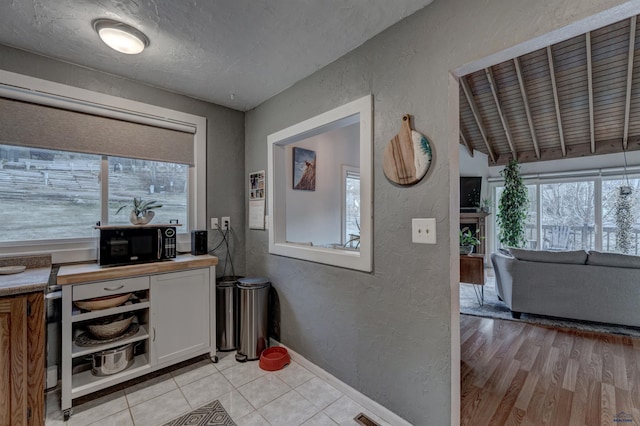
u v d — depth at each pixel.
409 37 1.58
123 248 2.04
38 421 1.50
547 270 3.24
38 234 2.02
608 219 5.50
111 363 1.90
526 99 4.89
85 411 1.75
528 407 1.81
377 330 1.76
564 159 5.88
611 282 3.02
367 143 1.77
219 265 2.79
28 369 1.47
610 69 4.08
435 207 1.48
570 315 3.18
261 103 2.76
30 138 1.91
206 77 2.26
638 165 5.18
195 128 2.64
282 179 2.66
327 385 2.04
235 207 2.91
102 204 2.24
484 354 2.52
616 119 4.91
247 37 1.76
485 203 6.54
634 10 1.00
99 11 1.52
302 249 2.29
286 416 1.72
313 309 2.21
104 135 2.19
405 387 1.61
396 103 1.64
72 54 1.94
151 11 1.52
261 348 2.44
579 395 1.93
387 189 1.69
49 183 2.05
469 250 3.94
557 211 6.00
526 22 1.18
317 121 2.13
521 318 3.43
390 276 1.68
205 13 1.54
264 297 2.46
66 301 1.72
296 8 1.51
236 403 1.84
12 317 1.44
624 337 2.86
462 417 1.73
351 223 4.48
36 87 1.92
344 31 1.71
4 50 1.82
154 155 2.42
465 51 1.36
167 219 2.58
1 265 1.83
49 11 1.52
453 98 1.44
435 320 1.48
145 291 2.13
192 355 2.23
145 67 2.11
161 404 1.82
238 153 2.94
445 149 1.44
